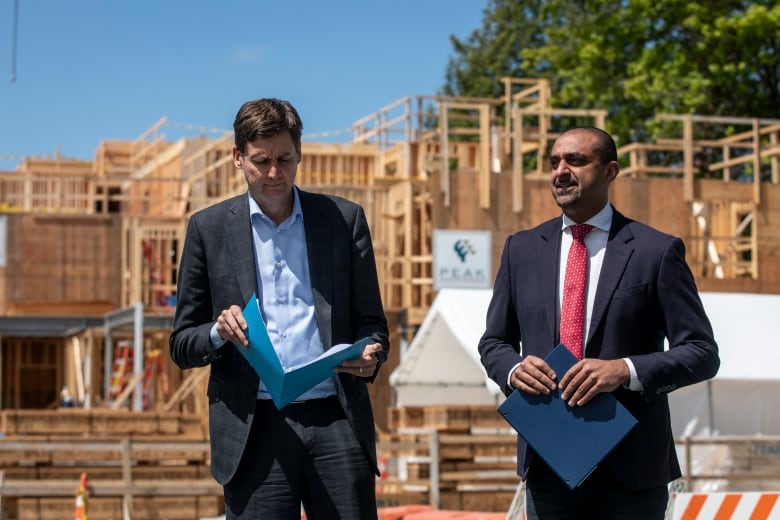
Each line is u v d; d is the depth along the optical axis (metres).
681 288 6.07
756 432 20.59
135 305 32.38
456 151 37.75
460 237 29.77
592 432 5.83
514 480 20.16
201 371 32.72
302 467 6.06
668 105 38.28
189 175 40.91
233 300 6.14
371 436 6.14
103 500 18.58
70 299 37.28
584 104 48.22
